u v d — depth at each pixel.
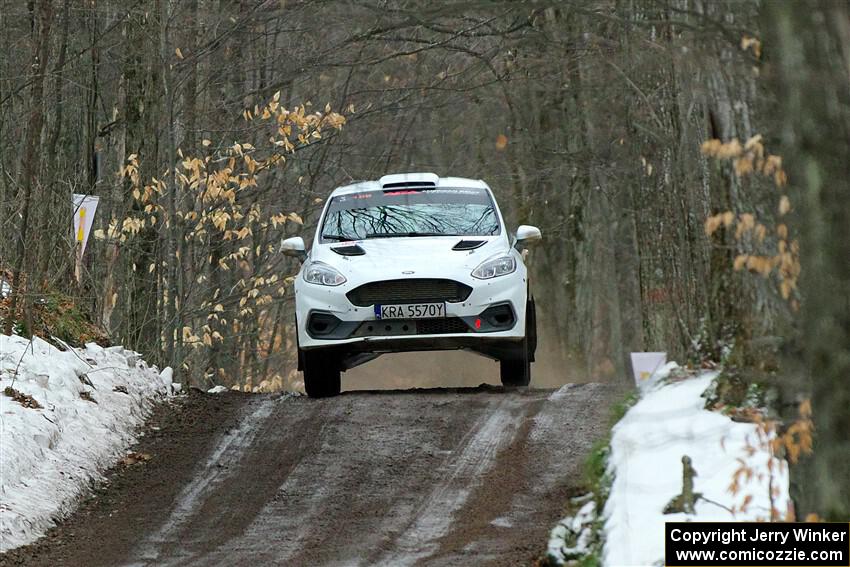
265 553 28.58
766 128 20.11
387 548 28.38
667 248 49.88
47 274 50.38
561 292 102.31
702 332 33.75
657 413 30.05
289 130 66.38
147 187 60.22
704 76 27.86
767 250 27.00
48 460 35.12
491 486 33.16
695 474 23.80
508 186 105.81
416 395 44.66
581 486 31.31
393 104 81.06
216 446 39.25
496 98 92.75
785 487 23.94
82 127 63.84
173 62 66.00
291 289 85.62
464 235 47.19
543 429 38.28
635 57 36.03
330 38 80.19
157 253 61.66
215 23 68.62
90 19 64.25
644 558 21.97
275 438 39.53
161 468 37.28
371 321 43.94
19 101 64.50
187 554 28.92
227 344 82.56
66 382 40.88
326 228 48.50
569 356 92.75
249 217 70.25
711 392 29.61
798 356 20.44
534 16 61.56
